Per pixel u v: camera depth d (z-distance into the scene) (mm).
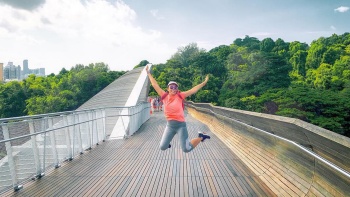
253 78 71688
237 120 10219
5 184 5570
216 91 78500
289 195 5148
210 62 92375
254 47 133375
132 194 5562
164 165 7996
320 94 56438
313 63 96562
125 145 11453
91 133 11117
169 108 5457
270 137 6578
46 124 7340
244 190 5789
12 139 5742
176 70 88375
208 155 9391
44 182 6395
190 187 5992
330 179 4156
